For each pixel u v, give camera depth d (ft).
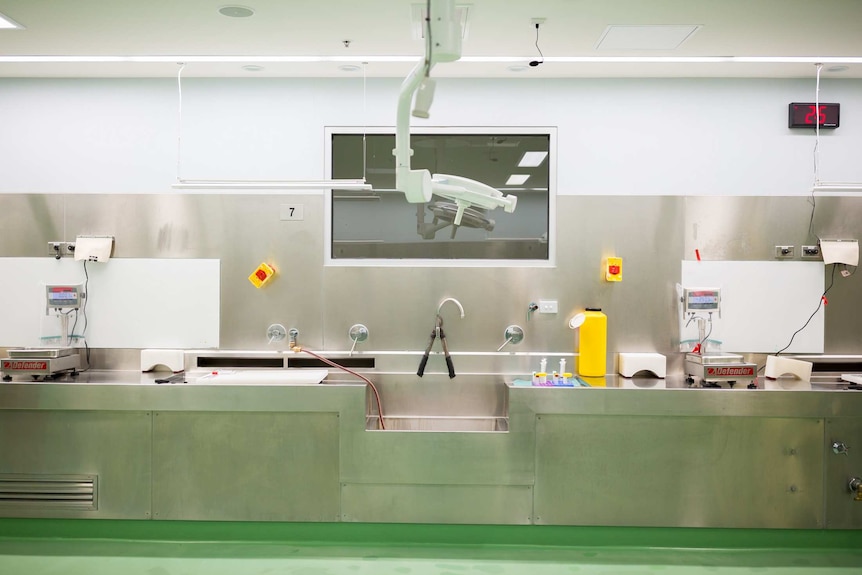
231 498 10.28
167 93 12.10
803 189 12.00
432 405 11.89
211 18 9.14
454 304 11.93
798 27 9.36
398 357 11.89
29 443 10.33
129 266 12.12
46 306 11.68
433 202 12.07
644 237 11.94
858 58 10.75
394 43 10.18
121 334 12.10
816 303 11.94
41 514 10.37
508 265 11.97
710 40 9.93
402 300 11.95
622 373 11.62
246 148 12.13
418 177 7.25
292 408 10.14
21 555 9.94
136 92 12.10
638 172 12.02
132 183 12.14
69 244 12.10
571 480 10.14
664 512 10.14
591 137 12.00
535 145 12.15
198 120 12.13
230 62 11.14
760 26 9.33
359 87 12.09
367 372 11.85
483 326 11.94
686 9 8.71
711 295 11.29
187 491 10.28
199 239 12.08
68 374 11.53
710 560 9.89
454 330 11.94
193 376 11.39
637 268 11.94
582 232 11.96
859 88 11.98
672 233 11.94
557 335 11.94
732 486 10.11
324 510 10.23
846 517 10.12
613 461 10.12
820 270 11.94
